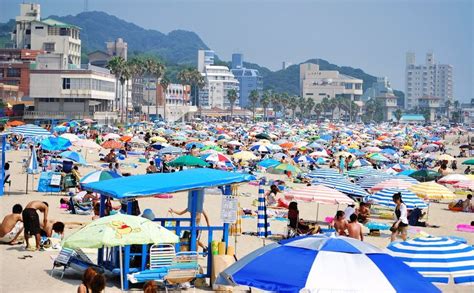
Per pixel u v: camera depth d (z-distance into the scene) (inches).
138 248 736.3
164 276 701.9
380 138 4985.2
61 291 698.2
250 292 713.6
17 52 7322.8
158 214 1279.5
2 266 799.7
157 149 2792.8
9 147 2908.5
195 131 4697.3
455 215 1592.0
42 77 5708.7
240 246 984.3
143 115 7746.1
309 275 402.6
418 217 1365.7
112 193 733.3
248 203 1569.9
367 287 398.6
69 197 1374.3
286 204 1459.2
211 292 717.9
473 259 556.4
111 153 2456.9
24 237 914.7
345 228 940.6
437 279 541.0
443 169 2269.9
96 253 858.8
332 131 6215.6
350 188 1263.5
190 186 745.6
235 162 2509.8
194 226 763.4
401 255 564.4
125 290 702.5
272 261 421.4
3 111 5211.6
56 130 3476.9
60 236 935.0
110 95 6323.8
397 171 2453.2
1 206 1306.6
